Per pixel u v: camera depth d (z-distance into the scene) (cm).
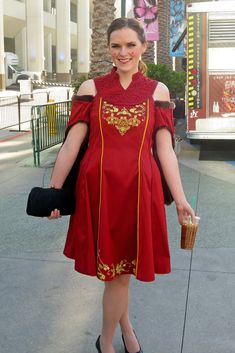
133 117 268
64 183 286
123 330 317
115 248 276
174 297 411
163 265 280
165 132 280
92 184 271
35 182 827
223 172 909
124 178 267
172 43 1981
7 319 375
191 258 495
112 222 272
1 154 1099
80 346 340
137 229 269
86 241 275
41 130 988
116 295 296
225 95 1033
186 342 345
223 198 721
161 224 277
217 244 534
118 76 277
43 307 393
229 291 421
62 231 577
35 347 338
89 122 279
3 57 3791
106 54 1195
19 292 419
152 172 272
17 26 5147
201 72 1030
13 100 2661
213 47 1022
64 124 1084
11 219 622
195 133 1048
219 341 346
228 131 1041
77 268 281
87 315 381
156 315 381
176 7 1955
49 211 277
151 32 1563
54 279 445
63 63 5744
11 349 336
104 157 270
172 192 281
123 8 1381
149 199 269
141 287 428
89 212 273
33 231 577
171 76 1555
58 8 5659
